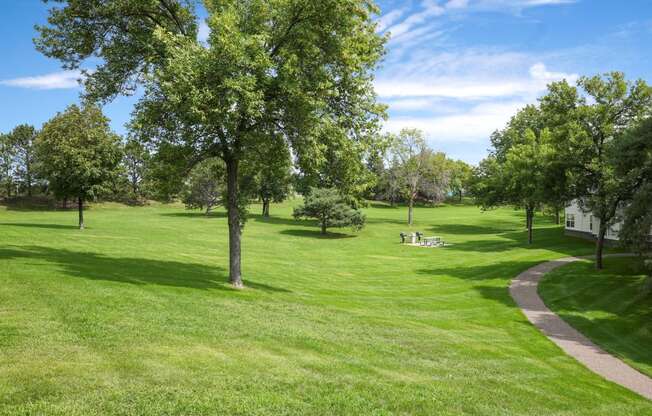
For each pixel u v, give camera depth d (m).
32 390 7.52
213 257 31.81
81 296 13.52
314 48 18.23
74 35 18.83
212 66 15.58
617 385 13.20
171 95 14.95
